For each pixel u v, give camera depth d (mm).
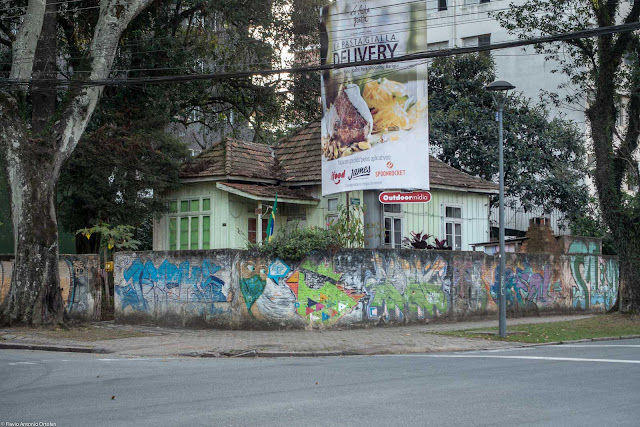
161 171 23141
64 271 19688
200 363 12430
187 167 23750
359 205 21594
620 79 22344
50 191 18109
